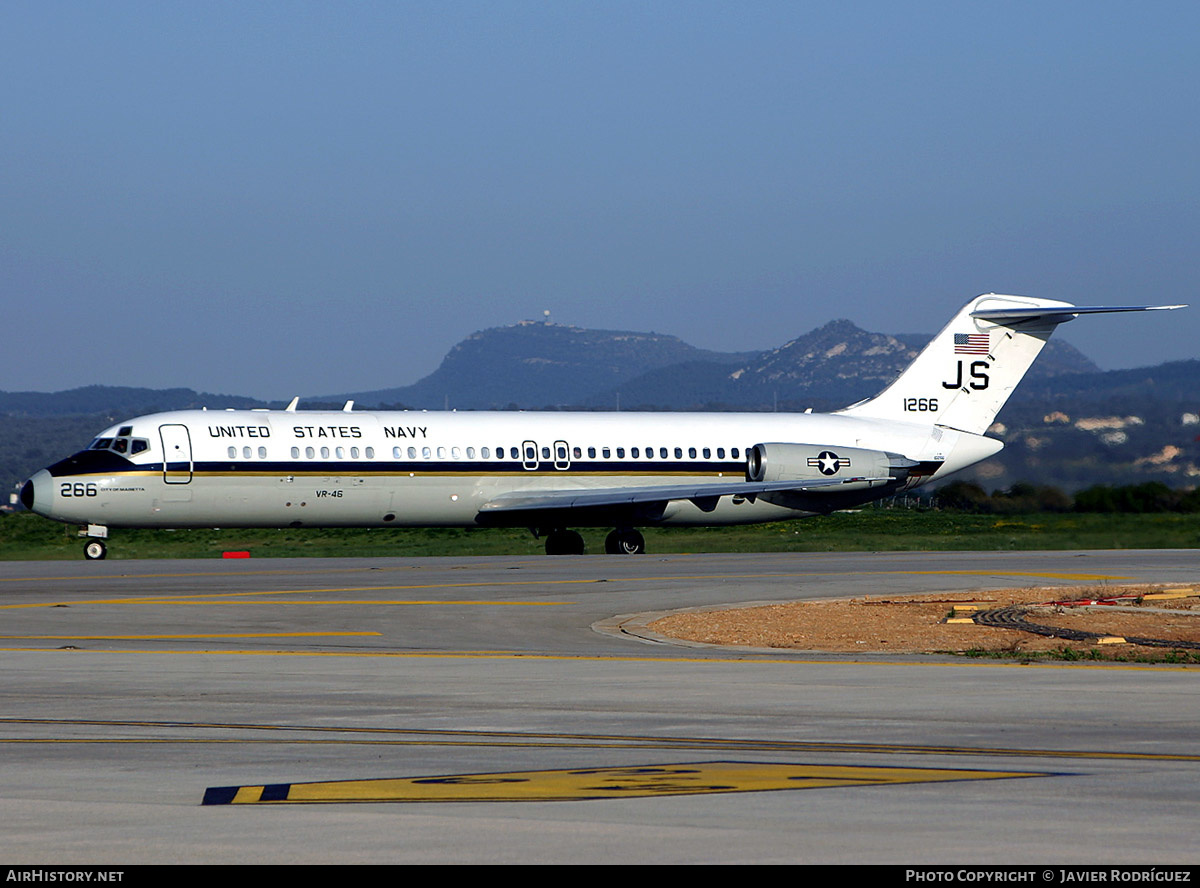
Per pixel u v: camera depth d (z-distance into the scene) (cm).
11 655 5762
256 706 4372
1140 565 11044
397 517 12638
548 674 5175
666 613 7494
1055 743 3684
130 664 5478
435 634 6675
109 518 11869
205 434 12038
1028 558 11925
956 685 4866
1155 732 3869
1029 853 2398
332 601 8056
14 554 14962
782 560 11531
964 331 14312
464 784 3069
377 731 3897
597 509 13100
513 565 10856
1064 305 14500
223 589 8775
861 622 7131
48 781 3134
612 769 3275
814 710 4272
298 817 2711
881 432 14038
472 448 12750
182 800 2903
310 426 12375
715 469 13475
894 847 2447
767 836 2533
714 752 3534
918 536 16112
